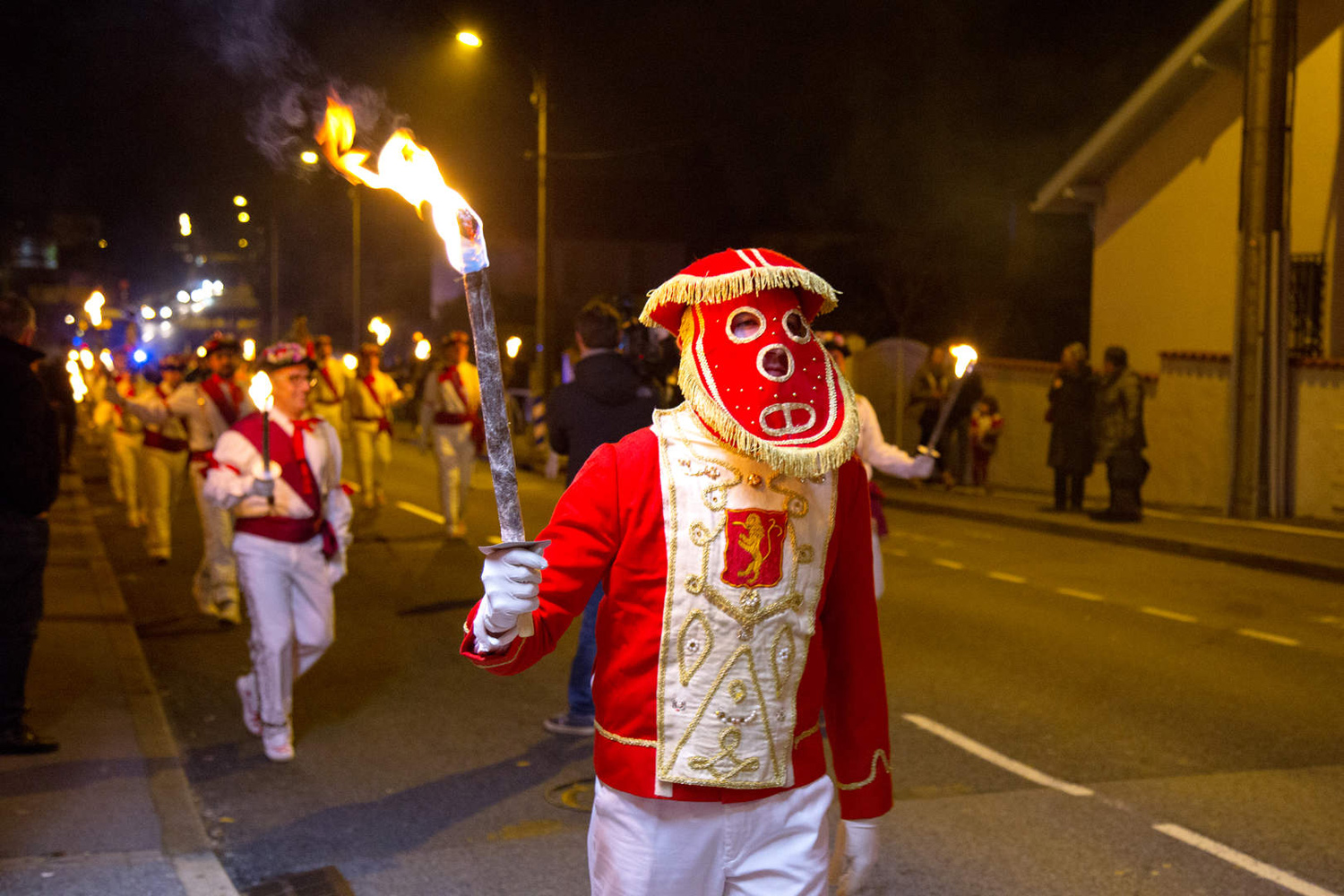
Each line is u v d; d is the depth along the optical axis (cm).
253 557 544
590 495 222
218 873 402
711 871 224
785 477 225
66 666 682
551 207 2322
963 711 632
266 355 548
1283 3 1302
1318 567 1048
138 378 1359
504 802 498
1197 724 608
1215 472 1478
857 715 239
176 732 603
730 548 220
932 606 917
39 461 511
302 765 548
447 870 427
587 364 602
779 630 223
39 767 511
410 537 1267
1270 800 496
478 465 2105
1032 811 483
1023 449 1777
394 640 803
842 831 243
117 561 1123
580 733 593
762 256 229
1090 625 851
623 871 223
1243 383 1343
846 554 236
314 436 558
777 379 220
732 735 220
